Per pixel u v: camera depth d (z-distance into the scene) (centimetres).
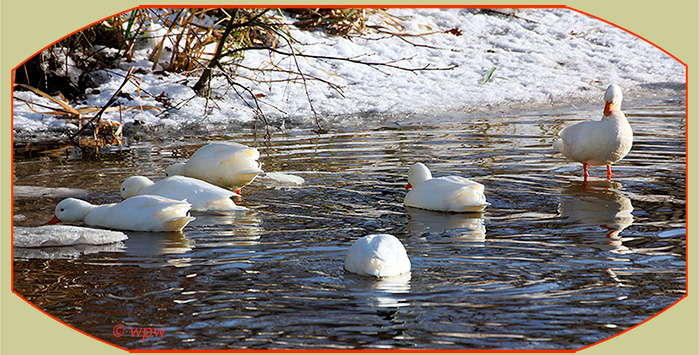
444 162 1378
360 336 679
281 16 2367
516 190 1195
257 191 1227
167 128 1781
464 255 889
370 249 822
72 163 1445
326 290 786
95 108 1814
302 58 2255
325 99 2034
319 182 1266
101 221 1071
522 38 2630
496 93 2130
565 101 2061
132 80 2008
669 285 786
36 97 1923
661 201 1116
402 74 2255
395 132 1695
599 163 1284
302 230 1009
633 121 1731
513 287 788
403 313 725
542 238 952
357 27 2486
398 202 1145
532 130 1681
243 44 2142
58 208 1097
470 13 2766
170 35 2061
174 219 1028
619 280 804
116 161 1459
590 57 2511
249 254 910
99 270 868
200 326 705
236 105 1961
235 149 1243
